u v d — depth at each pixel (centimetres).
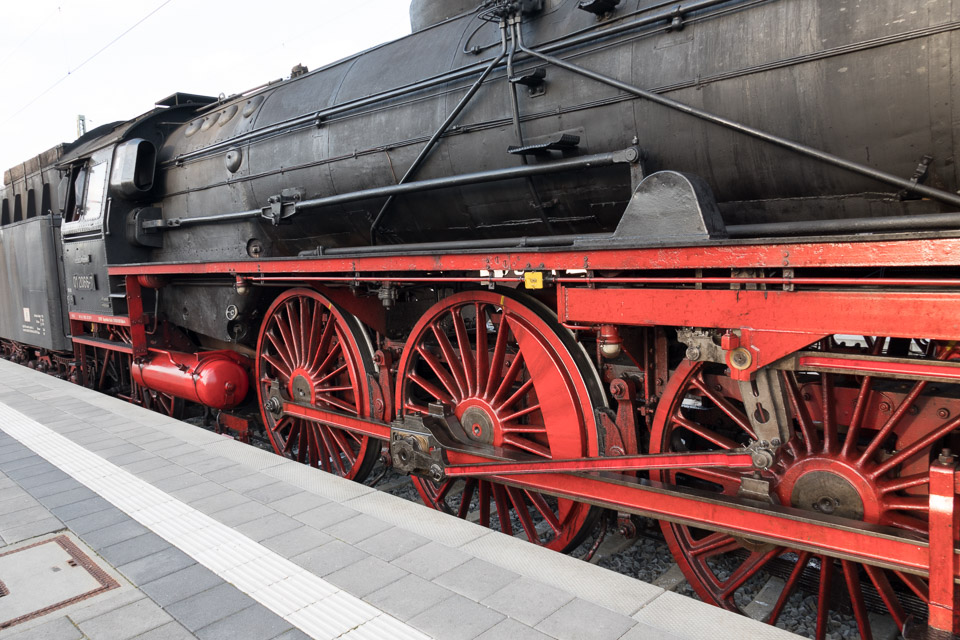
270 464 465
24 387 809
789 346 263
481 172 384
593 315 325
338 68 539
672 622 251
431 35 468
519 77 365
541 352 383
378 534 343
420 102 436
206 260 606
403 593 280
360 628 256
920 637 234
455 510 504
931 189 261
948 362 234
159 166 714
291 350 579
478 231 440
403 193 434
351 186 487
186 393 655
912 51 257
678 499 313
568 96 359
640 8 337
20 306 1091
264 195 561
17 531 358
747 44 298
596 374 381
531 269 343
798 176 300
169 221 672
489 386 415
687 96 317
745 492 298
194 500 397
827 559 300
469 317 489
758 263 265
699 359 293
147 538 346
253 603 279
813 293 256
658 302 300
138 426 585
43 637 257
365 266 434
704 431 327
